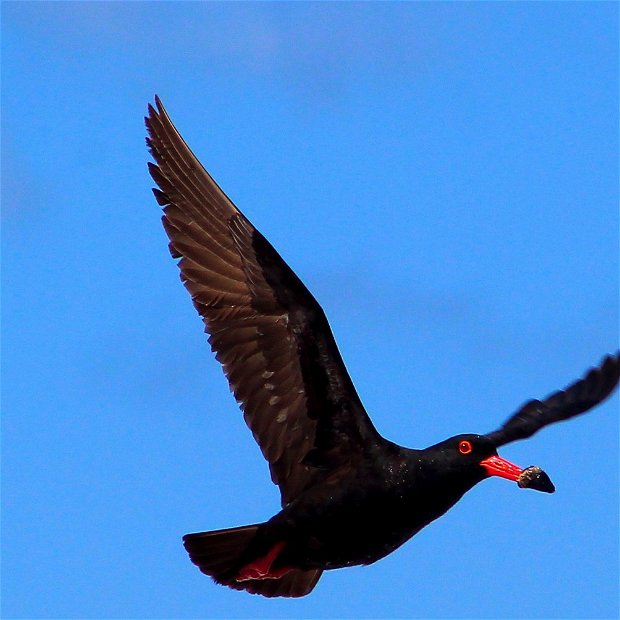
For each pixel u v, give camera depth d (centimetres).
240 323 1814
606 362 2017
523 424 1962
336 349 1808
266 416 1830
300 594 1895
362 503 1817
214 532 1808
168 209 1831
